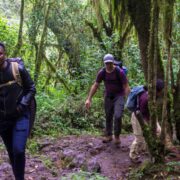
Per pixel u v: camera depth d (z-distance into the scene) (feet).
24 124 17.13
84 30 48.16
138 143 22.86
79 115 35.81
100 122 35.76
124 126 34.60
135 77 42.63
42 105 35.70
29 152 25.25
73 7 46.85
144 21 24.49
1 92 16.85
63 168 22.00
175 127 24.81
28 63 41.96
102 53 43.88
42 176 20.56
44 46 45.91
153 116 20.10
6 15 52.42
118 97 26.04
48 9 41.01
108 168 21.91
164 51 30.68
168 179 18.76
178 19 32.01
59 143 27.58
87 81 43.37
